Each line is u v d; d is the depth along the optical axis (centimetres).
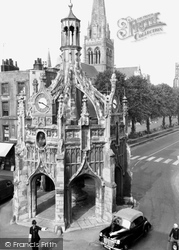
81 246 2142
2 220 2653
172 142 7756
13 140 4906
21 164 2591
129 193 3042
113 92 2742
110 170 2545
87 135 2520
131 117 7238
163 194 3425
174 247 2031
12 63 5312
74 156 2491
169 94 11125
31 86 4753
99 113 2686
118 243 2022
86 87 2808
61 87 2789
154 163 5169
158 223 2586
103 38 13575
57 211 2394
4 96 4934
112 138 2691
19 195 2588
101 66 13662
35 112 2581
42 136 2531
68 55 2862
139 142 7388
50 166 2492
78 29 2869
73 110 2742
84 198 3072
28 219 2622
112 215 2506
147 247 2139
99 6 13625
